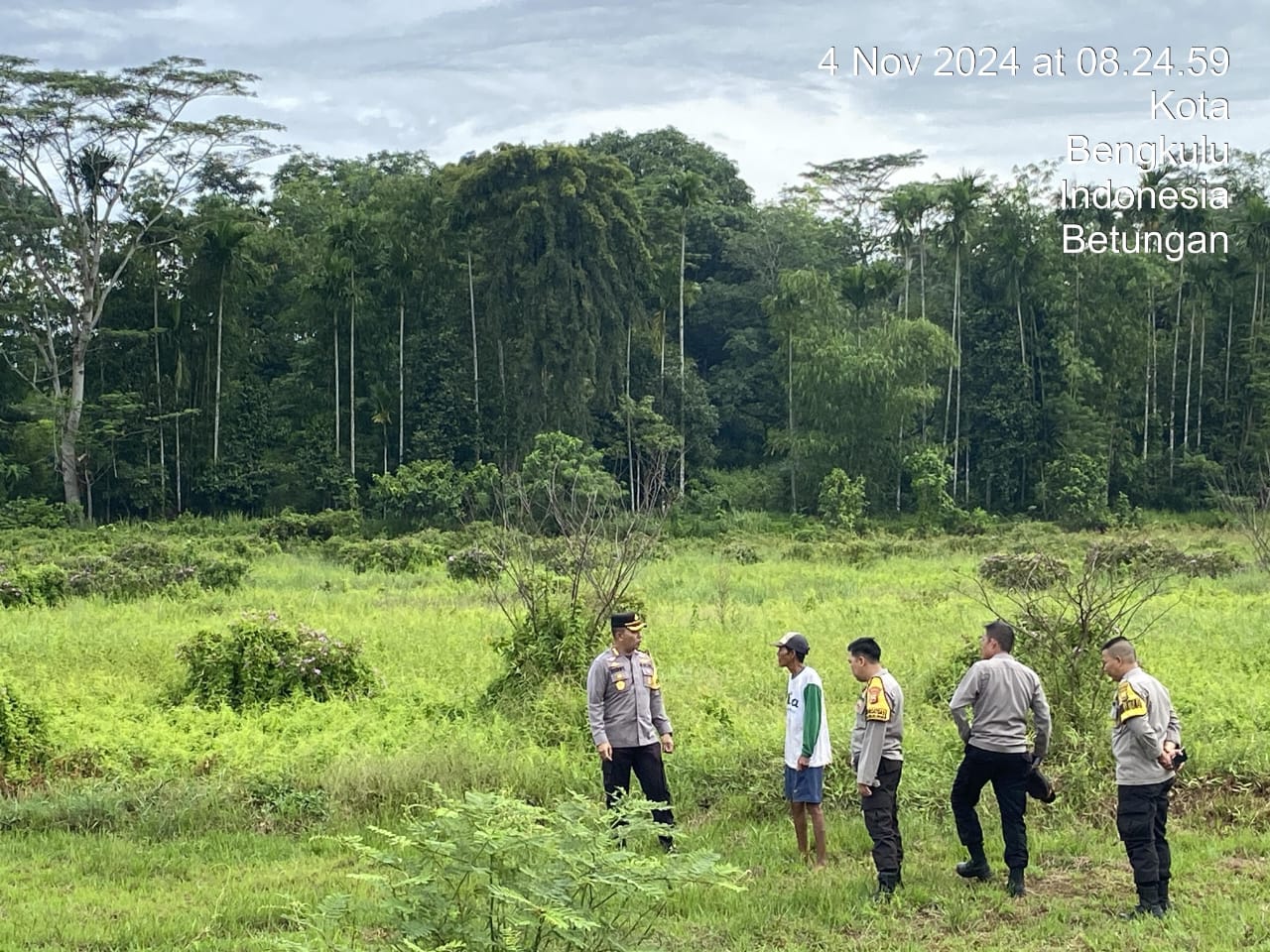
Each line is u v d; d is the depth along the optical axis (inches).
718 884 210.8
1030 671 306.0
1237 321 2078.0
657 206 2171.5
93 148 1695.4
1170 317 2138.3
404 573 1136.8
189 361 1855.3
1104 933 267.9
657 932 264.4
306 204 2220.7
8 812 345.1
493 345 1910.7
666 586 983.6
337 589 971.3
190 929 267.0
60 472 1721.2
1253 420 2022.6
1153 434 2086.6
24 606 820.0
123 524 1636.3
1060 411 1969.7
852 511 1788.9
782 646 321.1
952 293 2111.2
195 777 376.5
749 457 2218.3
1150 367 2048.5
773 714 464.1
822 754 317.4
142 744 405.4
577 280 1835.6
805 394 1942.7
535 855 206.4
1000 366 2005.4
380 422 1817.2
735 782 372.8
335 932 248.2
